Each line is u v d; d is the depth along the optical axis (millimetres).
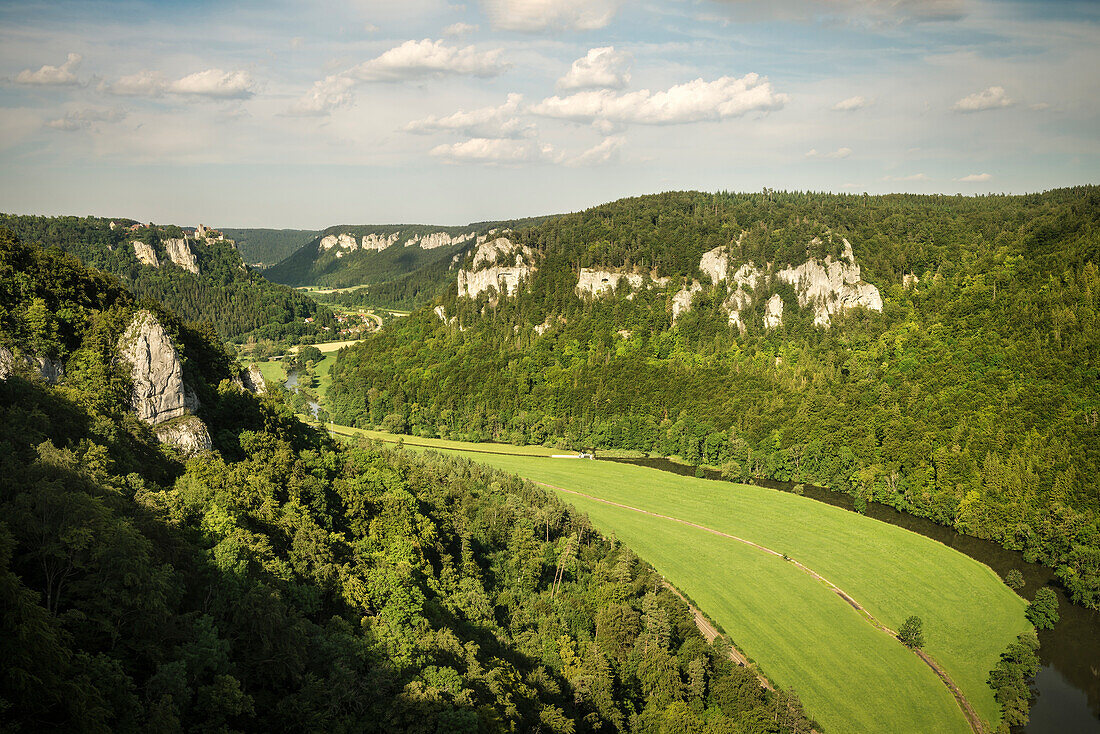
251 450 122625
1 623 50938
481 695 83688
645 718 104062
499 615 123062
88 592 61875
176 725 56656
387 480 138500
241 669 70750
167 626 65812
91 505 65688
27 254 119875
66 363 109875
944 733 115375
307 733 67750
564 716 91562
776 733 106812
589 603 134375
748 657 132625
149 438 109125
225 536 85312
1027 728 118375
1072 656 139000
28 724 50281
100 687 54281
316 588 89688
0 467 69625
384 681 75188
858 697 122688
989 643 141375
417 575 110750
